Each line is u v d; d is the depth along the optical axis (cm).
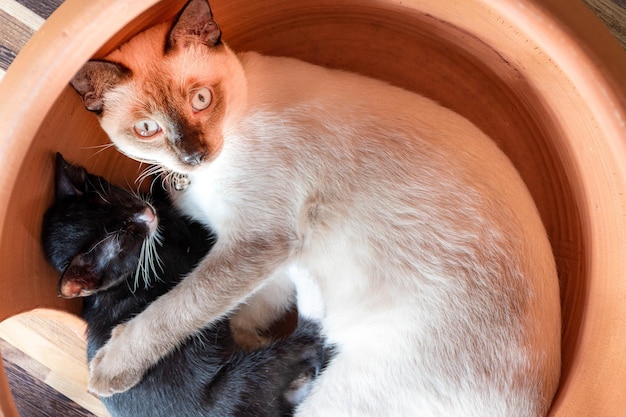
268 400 59
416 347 53
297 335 60
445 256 53
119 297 60
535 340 53
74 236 57
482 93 60
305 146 54
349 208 54
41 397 68
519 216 54
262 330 65
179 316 55
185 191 60
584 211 55
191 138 52
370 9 58
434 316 53
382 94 55
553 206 58
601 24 47
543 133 58
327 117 54
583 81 47
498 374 52
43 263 57
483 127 61
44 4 64
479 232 53
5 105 46
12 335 68
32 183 54
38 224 56
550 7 47
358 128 54
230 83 54
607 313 52
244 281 55
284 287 63
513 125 60
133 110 52
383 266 54
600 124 48
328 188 54
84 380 68
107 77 50
